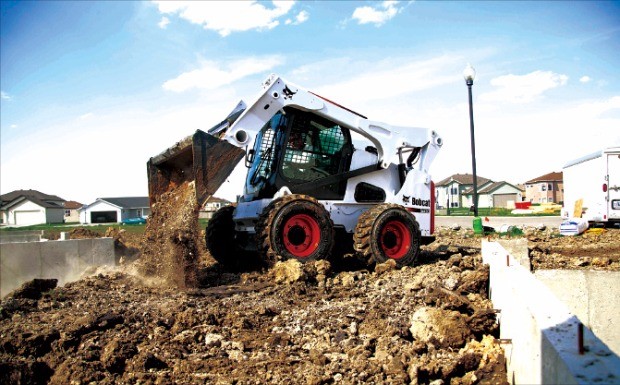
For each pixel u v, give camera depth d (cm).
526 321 334
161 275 816
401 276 815
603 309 744
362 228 905
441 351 470
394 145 994
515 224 1956
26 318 598
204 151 780
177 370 446
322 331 540
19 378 431
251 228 953
